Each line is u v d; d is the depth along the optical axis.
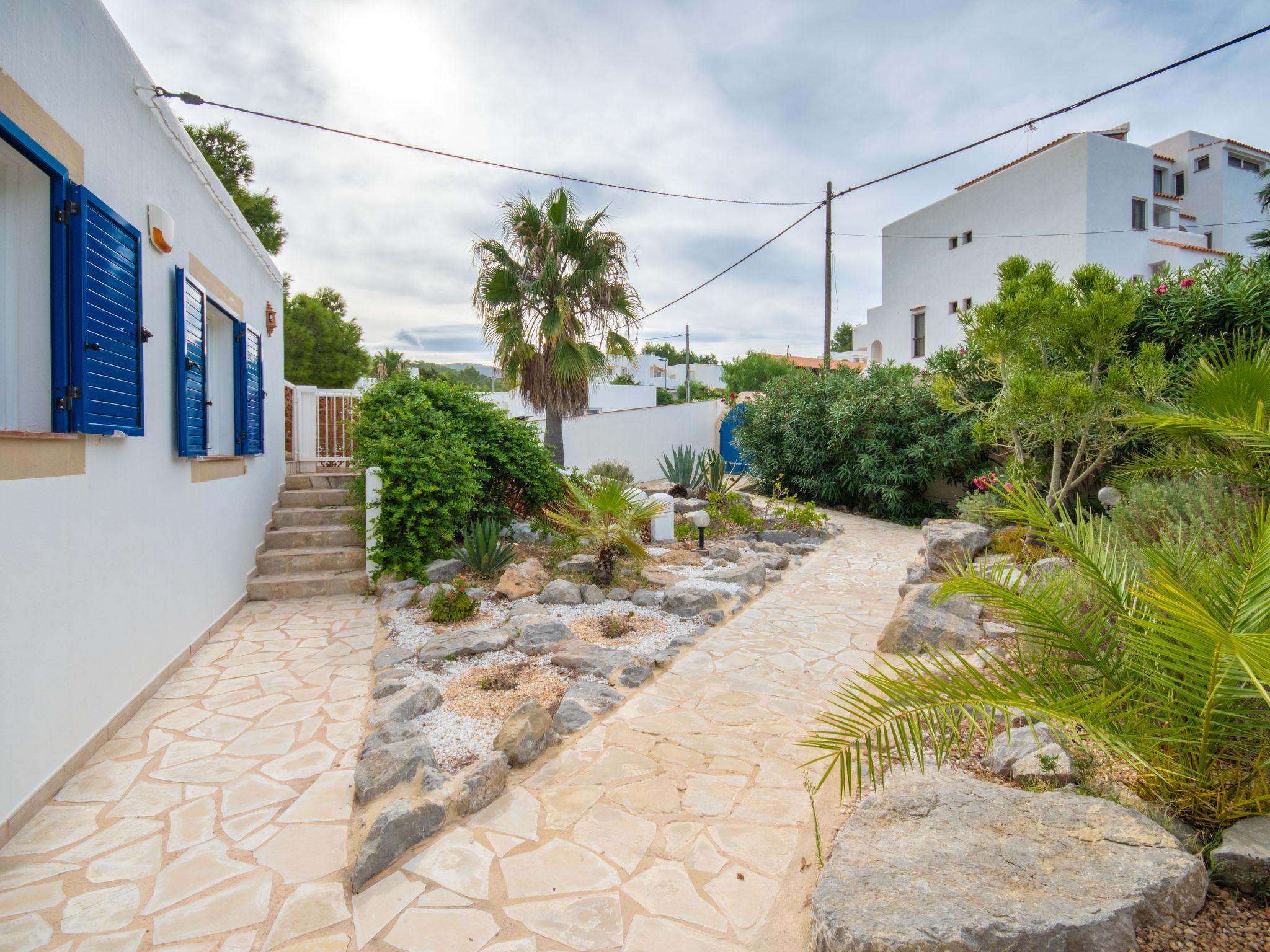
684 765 3.02
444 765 2.90
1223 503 3.98
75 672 2.95
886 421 11.41
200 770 2.96
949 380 8.24
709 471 11.45
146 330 3.70
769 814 2.62
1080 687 2.29
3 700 2.42
